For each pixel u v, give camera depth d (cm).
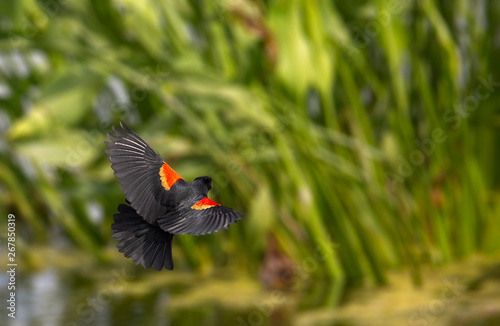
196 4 2462
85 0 2384
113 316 1947
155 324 1862
